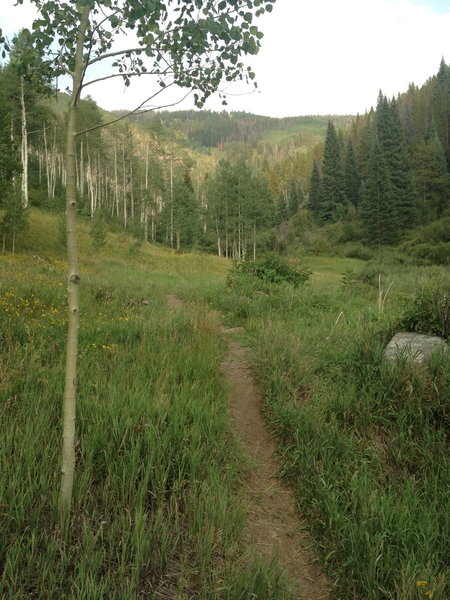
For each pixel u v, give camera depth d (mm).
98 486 2867
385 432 3984
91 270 23016
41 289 10172
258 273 13992
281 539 2930
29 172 52281
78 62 2480
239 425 4461
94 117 51438
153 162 66625
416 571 2389
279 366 5484
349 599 2443
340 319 8625
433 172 75688
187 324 7551
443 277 14211
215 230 74688
